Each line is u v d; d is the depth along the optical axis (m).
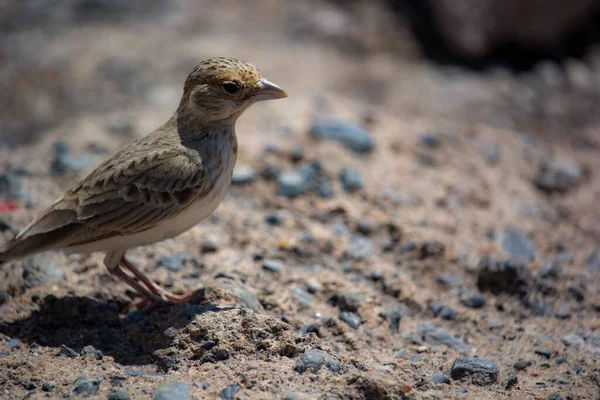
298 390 7.91
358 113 16.25
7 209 11.94
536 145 16.50
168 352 8.61
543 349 9.74
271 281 10.60
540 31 21.00
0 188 12.55
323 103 16.61
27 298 9.88
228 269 10.65
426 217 12.74
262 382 8.02
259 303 9.88
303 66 19.72
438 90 19.45
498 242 12.42
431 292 11.09
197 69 9.23
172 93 17.97
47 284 10.08
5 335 9.22
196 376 8.21
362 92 18.77
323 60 20.27
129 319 9.55
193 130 9.37
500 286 11.20
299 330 9.64
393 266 11.55
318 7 22.77
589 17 21.97
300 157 13.73
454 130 16.30
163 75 19.23
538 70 20.91
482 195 13.81
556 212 13.78
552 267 11.69
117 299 9.97
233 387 7.91
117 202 9.05
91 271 10.44
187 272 10.58
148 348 8.88
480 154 15.26
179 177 9.05
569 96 19.83
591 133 17.98
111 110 17.69
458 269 11.59
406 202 13.07
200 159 9.17
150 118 15.81
